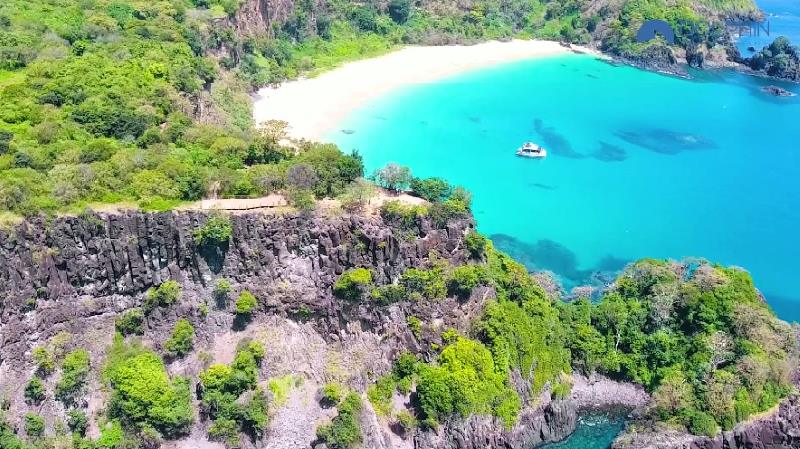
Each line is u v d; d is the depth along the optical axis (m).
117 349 95.75
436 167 170.88
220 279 100.50
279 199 103.31
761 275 140.25
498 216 155.50
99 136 116.56
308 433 93.75
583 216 157.00
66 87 124.94
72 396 90.62
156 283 98.38
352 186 106.56
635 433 99.94
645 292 117.75
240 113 173.88
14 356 89.19
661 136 197.38
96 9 170.00
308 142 131.50
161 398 90.88
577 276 136.62
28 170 97.69
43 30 151.50
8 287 88.75
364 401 96.81
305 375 98.75
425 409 95.56
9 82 127.31
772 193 169.50
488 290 107.50
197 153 113.94
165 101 132.50
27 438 87.00
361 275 100.31
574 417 104.62
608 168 177.50
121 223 95.06
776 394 103.19
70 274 93.56
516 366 103.38
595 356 109.75
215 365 95.31
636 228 153.50
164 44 161.25
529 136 191.75
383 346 101.44
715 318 110.12
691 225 155.75
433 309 102.75
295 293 101.62
